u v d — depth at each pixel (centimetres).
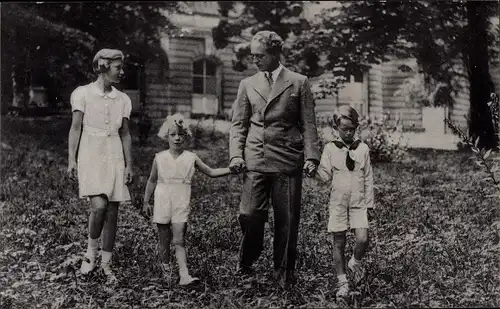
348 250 586
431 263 524
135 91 2152
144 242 639
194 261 554
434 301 425
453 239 609
